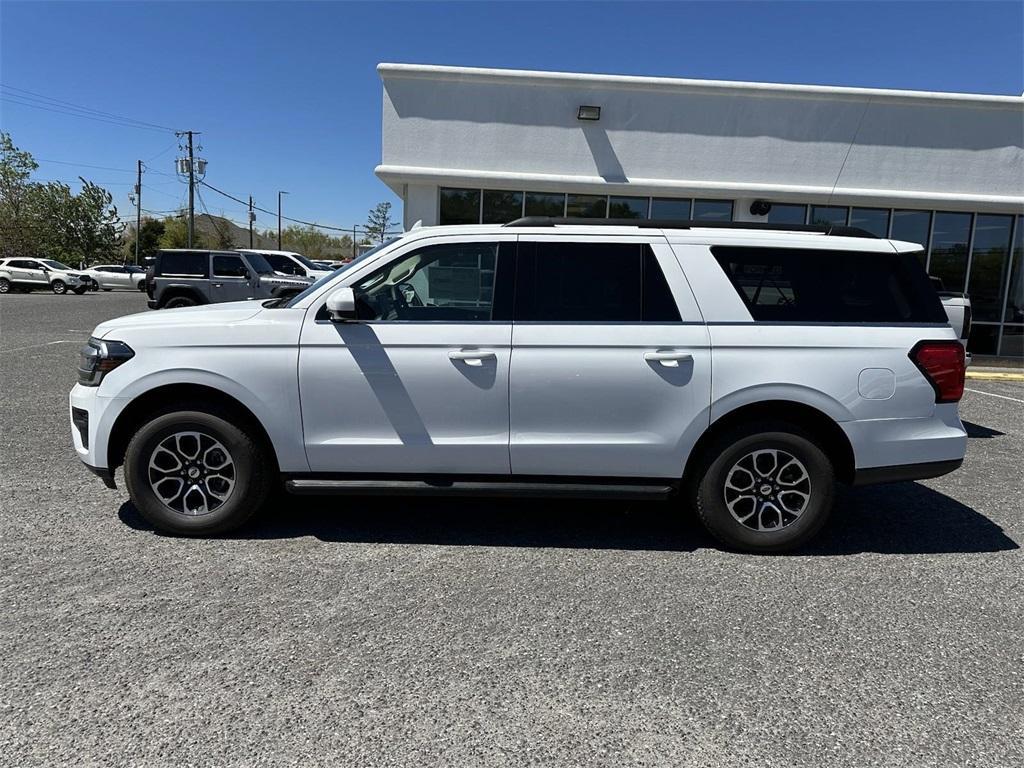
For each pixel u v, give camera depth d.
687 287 3.90
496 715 2.51
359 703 2.56
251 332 3.85
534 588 3.54
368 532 4.23
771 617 3.29
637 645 3.02
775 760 2.31
